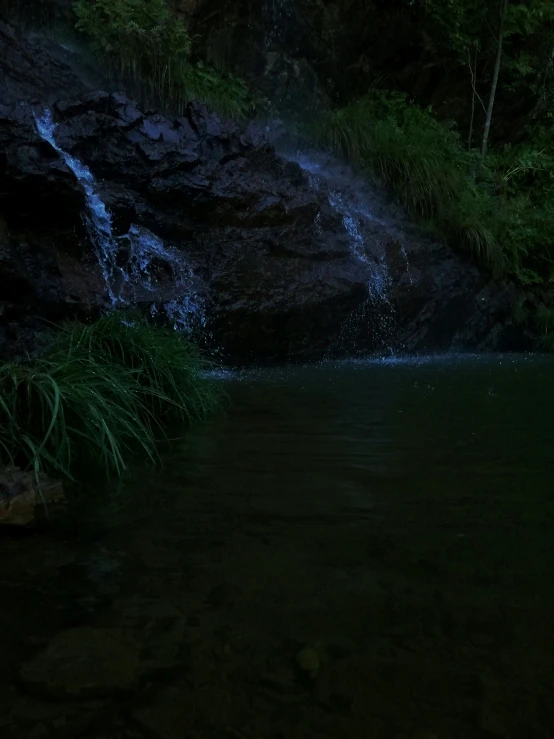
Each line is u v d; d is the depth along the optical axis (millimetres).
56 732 1171
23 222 6223
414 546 1964
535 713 1204
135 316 5453
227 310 7242
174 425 3834
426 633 1472
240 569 1820
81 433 3010
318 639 1449
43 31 8812
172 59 9148
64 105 7586
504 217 10422
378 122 10500
